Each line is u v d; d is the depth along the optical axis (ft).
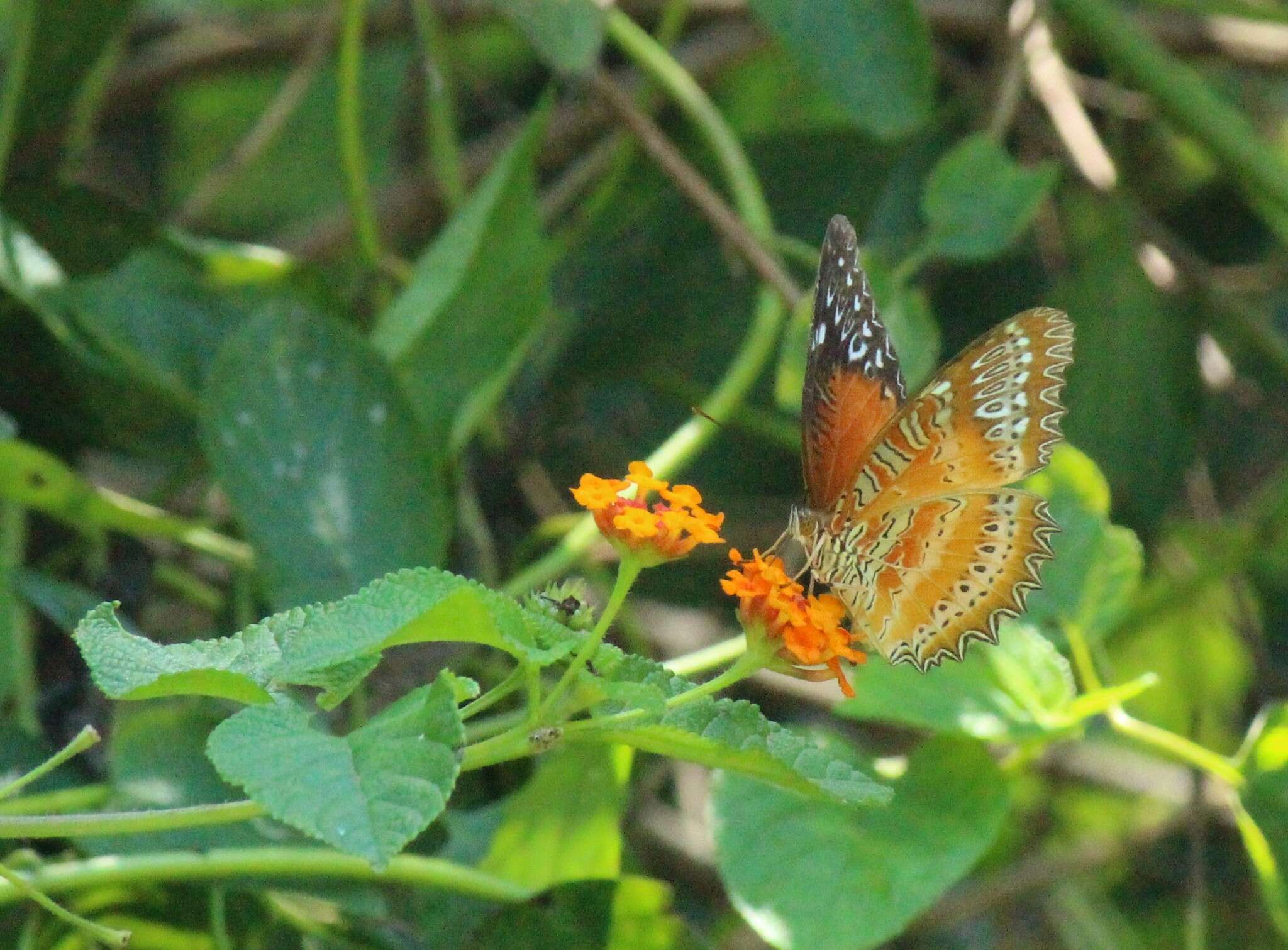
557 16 3.84
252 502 3.68
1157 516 4.00
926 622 3.51
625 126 3.95
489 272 3.81
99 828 3.31
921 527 3.51
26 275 3.79
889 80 3.87
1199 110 3.96
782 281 3.84
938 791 3.60
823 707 3.94
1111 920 4.12
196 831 3.57
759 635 3.39
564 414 4.04
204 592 3.83
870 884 3.56
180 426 3.88
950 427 3.48
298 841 3.59
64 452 3.89
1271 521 4.05
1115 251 4.03
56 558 3.82
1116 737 4.00
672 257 4.05
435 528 3.70
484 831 3.72
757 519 4.11
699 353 4.04
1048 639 3.68
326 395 3.71
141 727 3.59
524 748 3.33
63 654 3.77
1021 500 3.49
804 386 3.52
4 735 3.65
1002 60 4.06
